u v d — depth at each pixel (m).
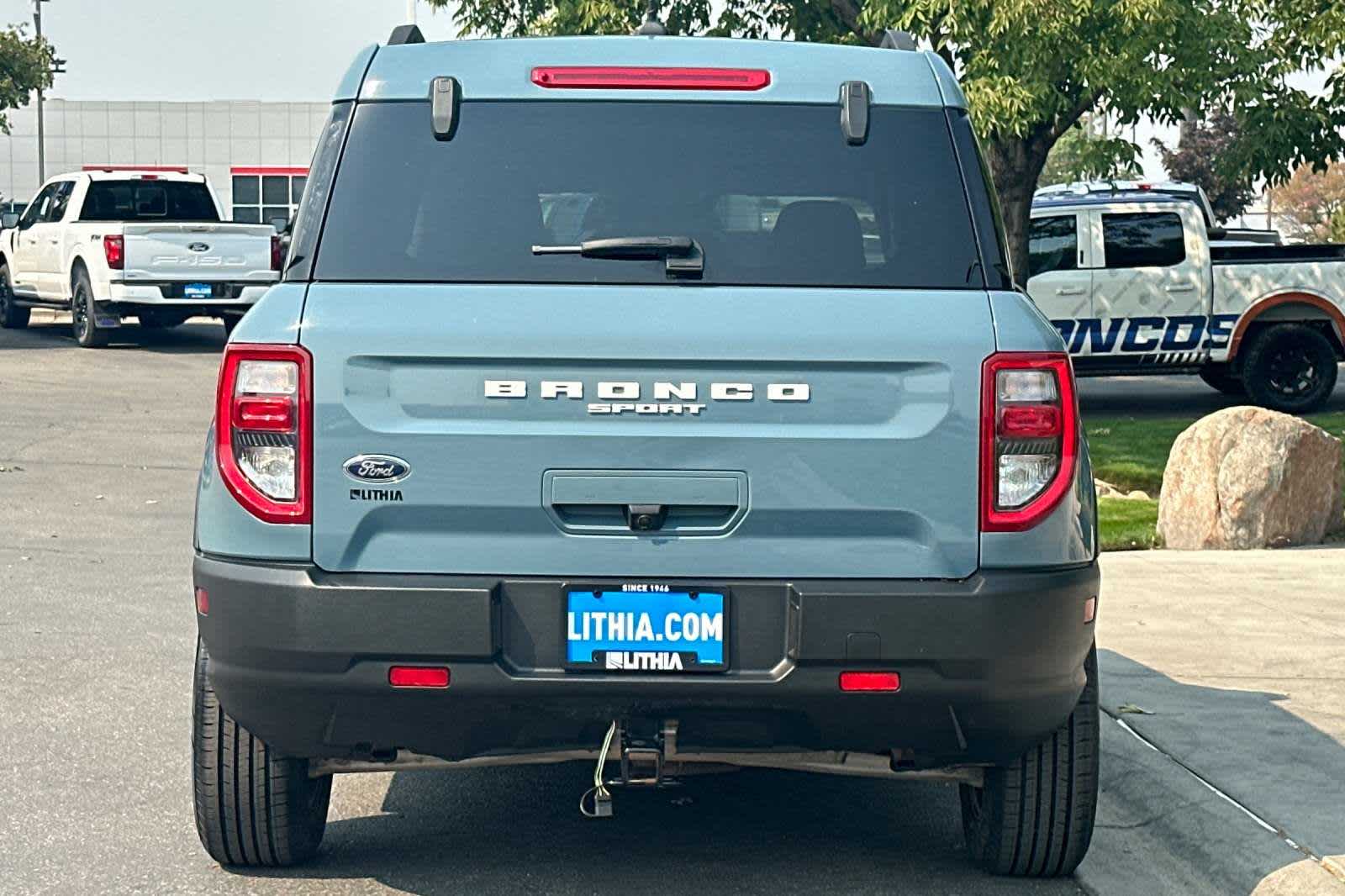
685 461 4.80
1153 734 7.26
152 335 31.06
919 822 6.47
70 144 72.50
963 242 5.00
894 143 5.11
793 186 5.04
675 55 5.19
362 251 4.92
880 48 5.40
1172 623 9.72
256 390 4.81
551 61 5.16
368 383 4.80
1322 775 6.69
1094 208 21.77
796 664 4.78
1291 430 12.65
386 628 4.75
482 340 4.78
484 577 4.80
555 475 4.79
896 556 4.83
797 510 4.81
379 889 5.60
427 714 4.85
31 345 28.70
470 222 4.96
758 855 6.02
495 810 6.54
